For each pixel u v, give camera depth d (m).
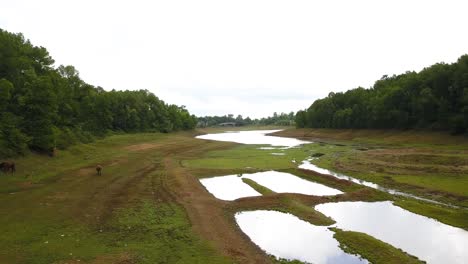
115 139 85.00
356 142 101.94
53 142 50.59
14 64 51.44
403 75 131.88
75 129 73.88
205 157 67.25
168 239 22.73
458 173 42.34
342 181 40.94
